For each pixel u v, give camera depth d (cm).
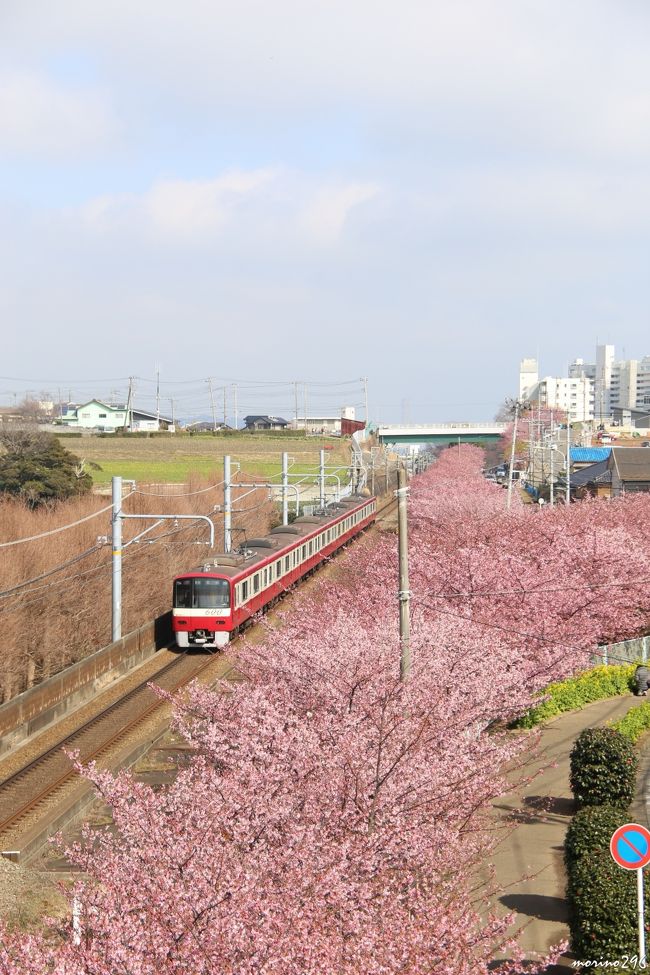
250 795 1358
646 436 13475
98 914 1062
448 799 1520
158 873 1102
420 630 2250
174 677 3425
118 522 3584
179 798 1364
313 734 1556
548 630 2842
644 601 3416
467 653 2145
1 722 2692
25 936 1060
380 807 1396
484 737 1831
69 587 3856
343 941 1086
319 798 1398
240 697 1870
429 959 1103
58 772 2473
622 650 3397
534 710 2683
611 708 2900
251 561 4119
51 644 3766
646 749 2503
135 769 2508
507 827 1928
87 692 3234
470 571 3047
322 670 1942
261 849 1216
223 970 984
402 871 1309
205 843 1164
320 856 1204
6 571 3591
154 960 995
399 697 1733
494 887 1659
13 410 16012
